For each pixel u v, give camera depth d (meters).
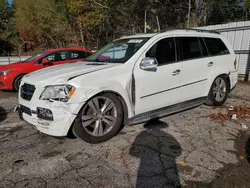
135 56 3.54
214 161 2.76
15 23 31.16
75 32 22.89
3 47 34.41
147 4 15.83
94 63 3.74
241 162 2.74
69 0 18.89
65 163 2.73
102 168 2.62
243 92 6.56
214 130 3.71
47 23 24.34
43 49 29.23
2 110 5.01
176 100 4.02
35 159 2.82
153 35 3.89
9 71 6.88
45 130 2.96
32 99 3.04
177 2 14.92
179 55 4.03
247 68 8.25
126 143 3.25
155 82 3.63
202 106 5.05
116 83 3.23
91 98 3.07
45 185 2.32
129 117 3.43
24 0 26.39
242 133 3.60
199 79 4.36
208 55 4.57
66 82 2.91
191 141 3.31
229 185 2.31
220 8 10.66
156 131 3.67
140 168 2.61
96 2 17.77
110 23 19.83
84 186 2.30
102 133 3.25
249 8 9.84
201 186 2.29
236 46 8.50
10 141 3.35
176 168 2.61
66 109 2.86
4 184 2.33
